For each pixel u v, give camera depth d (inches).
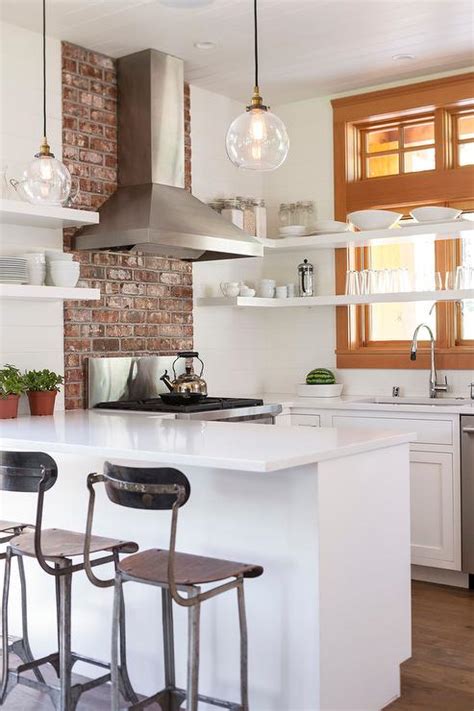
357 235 201.5
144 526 122.4
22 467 105.8
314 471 103.7
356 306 220.2
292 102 226.7
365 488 113.7
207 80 205.0
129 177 185.6
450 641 142.9
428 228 190.7
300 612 105.2
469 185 198.7
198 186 210.4
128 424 142.2
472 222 184.2
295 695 105.6
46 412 162.7
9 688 114.0
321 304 208.8
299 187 226.5
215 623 113.6
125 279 189.2
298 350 227.0
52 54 173.6
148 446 109.7
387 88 208.5
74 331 177.2
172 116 186.9
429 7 160.4
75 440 118.7
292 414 199.9
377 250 217.2
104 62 184.9
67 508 132.3
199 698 103.5
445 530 175.6
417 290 210.2
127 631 124.2
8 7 156.3
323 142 221.5
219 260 206.7
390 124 215.5
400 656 122.0
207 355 212.7
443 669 131.0
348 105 215.6
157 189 181.0
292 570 105.9
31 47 169.0
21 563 122.8
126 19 163.8
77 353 177.9
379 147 218.2
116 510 125.6
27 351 167.8
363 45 181.2
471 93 195.5
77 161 178.1
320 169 222.4
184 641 117.0
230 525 112.3
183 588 94.0
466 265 203.3
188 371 188.2
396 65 195.5
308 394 213.3
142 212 170.1
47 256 165.2
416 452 179.6
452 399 195.6
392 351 209.9
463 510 173.0
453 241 204.7
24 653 122.0
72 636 131.6
